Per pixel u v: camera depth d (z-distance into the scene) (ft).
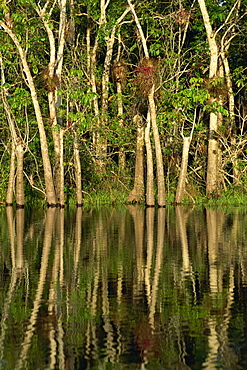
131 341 20.43
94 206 95.55
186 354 19.15
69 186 103.71
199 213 77.05
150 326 22.00
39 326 22.12
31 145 98.27
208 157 98.89
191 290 27.84
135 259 37.32
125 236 50.31
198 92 84.43
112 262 36.22
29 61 86.94
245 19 106.32
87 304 25.27
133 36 111.55
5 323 22.48
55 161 95.61
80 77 88.99
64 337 20.86
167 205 94.99
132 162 108.78
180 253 39.88
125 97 105.60
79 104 98.68
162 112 94.53
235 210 82.48
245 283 29.35
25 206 96.27
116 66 101.14
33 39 87.35
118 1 101.96
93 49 106.22
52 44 88.07
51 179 91.45
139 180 100.83
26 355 19.22
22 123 96.68
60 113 87.61
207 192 98.78
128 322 22.54
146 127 92.63
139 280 30.30
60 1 89.71
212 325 22.07
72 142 97.45
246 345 19.93
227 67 106.73
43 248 42.75
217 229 55.42
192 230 54.70
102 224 61.72
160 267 34.19
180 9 93.91
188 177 104.83
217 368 18.07
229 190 100.53
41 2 94.17
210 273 32.12
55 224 62.03
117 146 105.09
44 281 30.27
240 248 42.01
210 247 42.75
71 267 34.42
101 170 102.58
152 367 18.16
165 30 95.55
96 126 98.22
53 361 18.70
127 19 106.22
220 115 102.99
